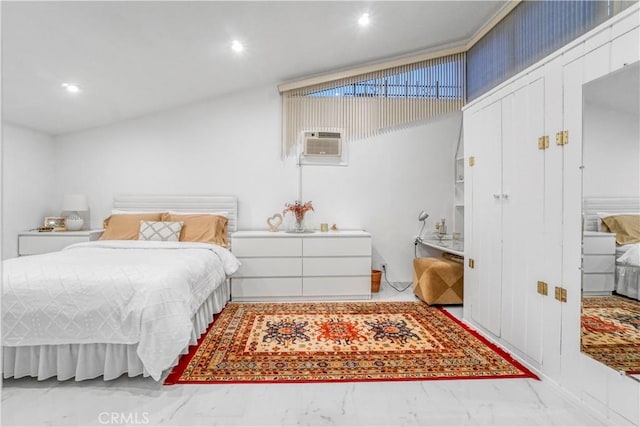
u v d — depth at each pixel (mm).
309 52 3389
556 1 2543
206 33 2641
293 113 4051
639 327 1396
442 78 4062
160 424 1556
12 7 1894
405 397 1775
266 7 2473
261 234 3576
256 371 2035
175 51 2793
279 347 2373
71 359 1894
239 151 4062
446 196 4172
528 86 2053
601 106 1563
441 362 2148
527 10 2873
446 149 4160
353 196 4133
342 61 3781
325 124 4074
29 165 3686
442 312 3166
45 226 3770
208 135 4043
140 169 4008
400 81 4094
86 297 1851
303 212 3893
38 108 3258
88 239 3566
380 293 3885
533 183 2023
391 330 2693
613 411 1515
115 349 1891
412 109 4105
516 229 2178
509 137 2240
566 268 1779
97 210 4008
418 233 4172
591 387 1628
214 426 1546
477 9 3193
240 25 2641
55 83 2867
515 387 1869
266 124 4070
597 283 1595
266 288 3545
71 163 3990
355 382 1922
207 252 2932
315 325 2811
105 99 3369
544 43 2666
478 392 1820
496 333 2416
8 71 2557
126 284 1889
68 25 2145
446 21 3357
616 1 2062
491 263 2467
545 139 1924
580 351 1688
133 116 3941
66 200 3787
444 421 1584
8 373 1869
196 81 3467
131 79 3082
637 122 1378
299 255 3564
